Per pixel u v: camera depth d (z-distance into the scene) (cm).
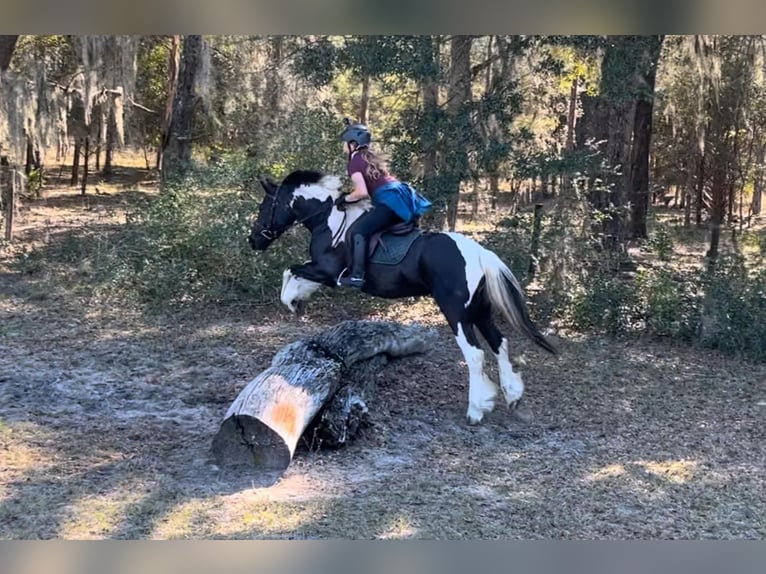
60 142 1483
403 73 862
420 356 669
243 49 1481
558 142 1051
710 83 1190
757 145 1401
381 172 554
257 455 465
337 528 396
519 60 964
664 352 793
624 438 551
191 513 406
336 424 498
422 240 553
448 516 414
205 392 615
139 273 910
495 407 608
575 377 701
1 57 1116
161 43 1709
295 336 792
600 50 905
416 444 523
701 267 1021
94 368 665
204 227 906
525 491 453
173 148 1412
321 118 962
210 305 891
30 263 1012
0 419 533
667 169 1684
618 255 982
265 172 929
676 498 449
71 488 432
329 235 571
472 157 906
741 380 707
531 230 900
